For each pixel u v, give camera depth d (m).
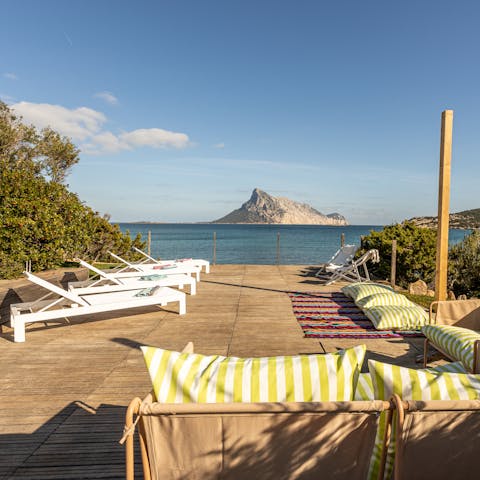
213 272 10.90
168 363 1.47
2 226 7.20
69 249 8.34
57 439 2.36
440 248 4.80
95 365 3.67
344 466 1.36
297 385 1.43
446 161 4.70
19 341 4.39
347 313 5.87
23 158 13.81
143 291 5.77
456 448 1.36
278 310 6.08
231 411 1.29
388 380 1.42
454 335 3.15
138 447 2.25
